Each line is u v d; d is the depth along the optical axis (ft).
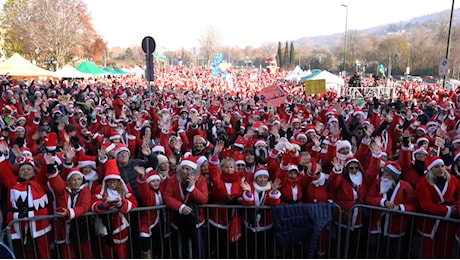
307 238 15.08
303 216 15.10
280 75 215.31
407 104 56.13
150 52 35.12
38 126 29.25
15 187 15.02
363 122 29.53
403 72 231.09
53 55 151.43
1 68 78.38
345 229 16.51
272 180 18.69
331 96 70.54
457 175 17.08
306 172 17.01
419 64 225.76
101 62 280.51
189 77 175.83
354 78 91.45
